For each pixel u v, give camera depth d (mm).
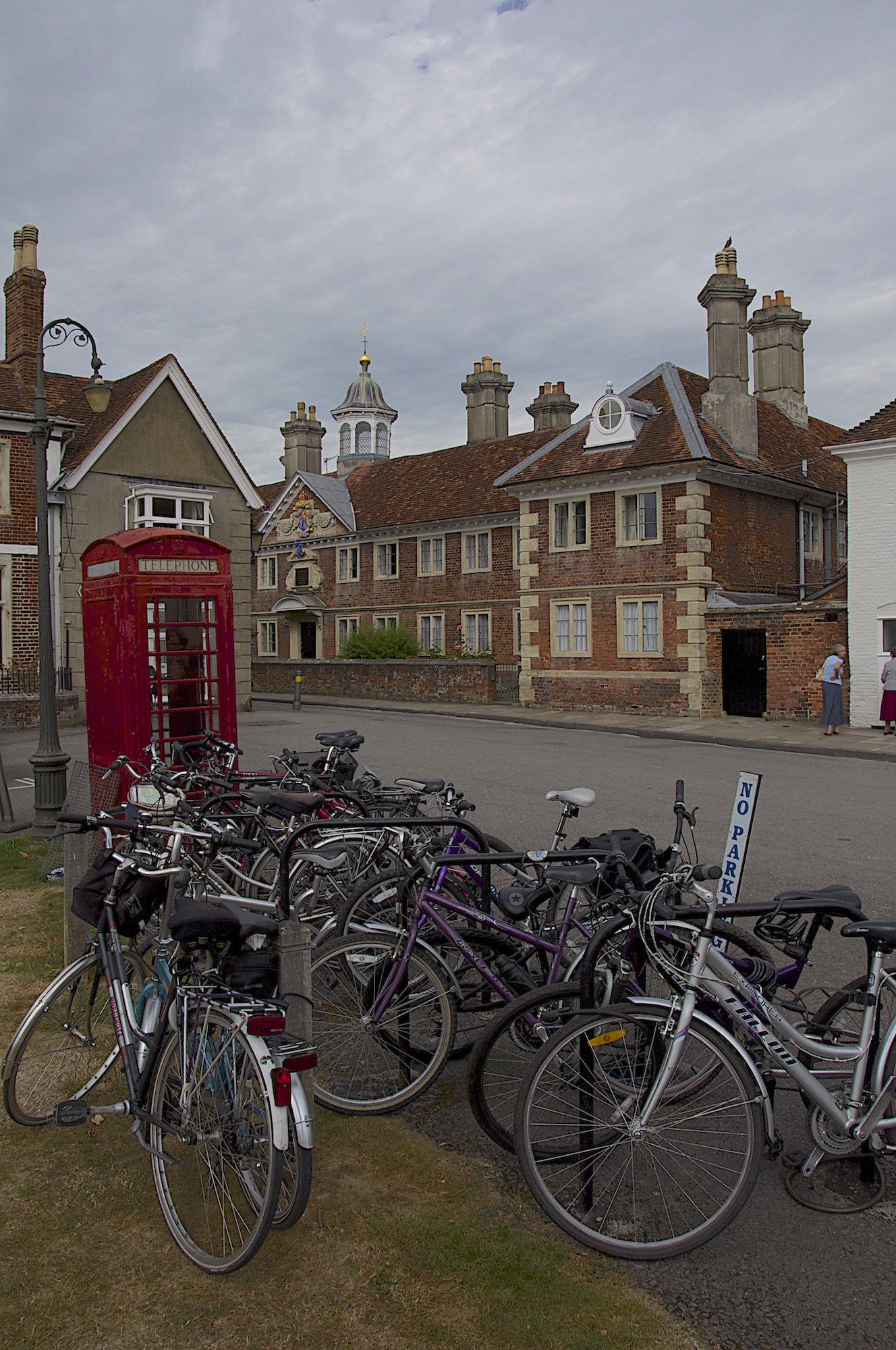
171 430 22125
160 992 3525
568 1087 3342
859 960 5836
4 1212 3330
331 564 37156
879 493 18781
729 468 22344
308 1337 2719
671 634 22578
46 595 9070
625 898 3719
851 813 10625
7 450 19969
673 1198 3309
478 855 4133
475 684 27219
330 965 4184
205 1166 3270
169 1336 2725
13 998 5113
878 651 18906
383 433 51219
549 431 33562
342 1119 4035
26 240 21469
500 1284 2947
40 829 8945
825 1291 2936
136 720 8383
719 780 12961
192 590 8867
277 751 16219
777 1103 4273
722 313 24203
